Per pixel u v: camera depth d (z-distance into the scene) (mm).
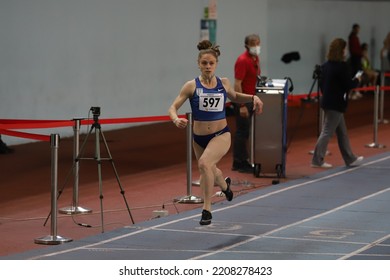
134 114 39062
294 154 31672
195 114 18859
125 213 20875
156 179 26078
